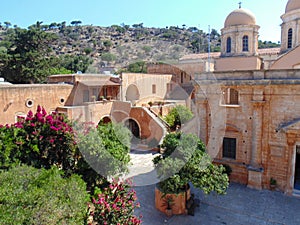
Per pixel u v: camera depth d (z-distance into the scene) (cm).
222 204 1361
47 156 1059
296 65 1838
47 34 4166
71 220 586
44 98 2164
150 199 1380
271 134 1496
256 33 2814
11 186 617
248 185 1570
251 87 1516
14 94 1969
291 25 2422
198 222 1178
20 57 3712
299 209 1306
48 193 613
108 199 809
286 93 1428
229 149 1669
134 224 802
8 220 496
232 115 1616
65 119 1141
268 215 1252
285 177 1477
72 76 2420
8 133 1038
